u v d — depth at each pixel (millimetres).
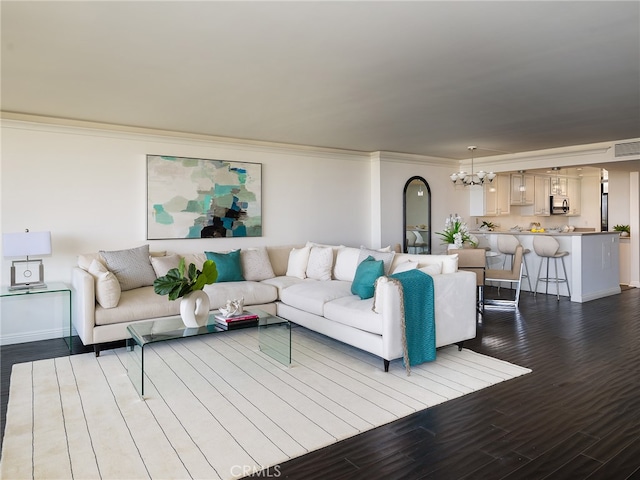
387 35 2652
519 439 2459
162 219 5285
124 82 3492
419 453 2322
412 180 7691
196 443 2430
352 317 3807
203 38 2678
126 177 5078
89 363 3787
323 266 5406
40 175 4566
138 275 4566
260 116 4660
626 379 3340
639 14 2396
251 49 2852
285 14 2369
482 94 3908
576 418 2705
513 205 9469
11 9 2283
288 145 6332
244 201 5918
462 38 2705
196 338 4586
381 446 2395
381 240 7250
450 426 2617
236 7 2289
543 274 7062
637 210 7691
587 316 5477
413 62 3111
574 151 6660
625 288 7605
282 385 3260
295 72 3297
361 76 3406
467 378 3387
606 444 2393
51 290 4094
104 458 2285
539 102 4188
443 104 4230
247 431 2564
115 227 5012
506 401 2963
